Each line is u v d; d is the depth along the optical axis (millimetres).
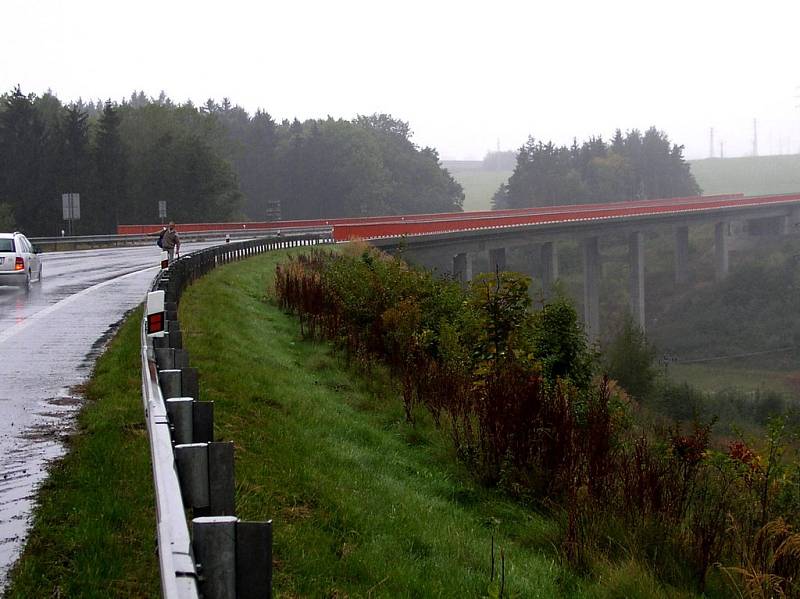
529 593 7270
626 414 15266
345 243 47562
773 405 43375
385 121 162625
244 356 14438
